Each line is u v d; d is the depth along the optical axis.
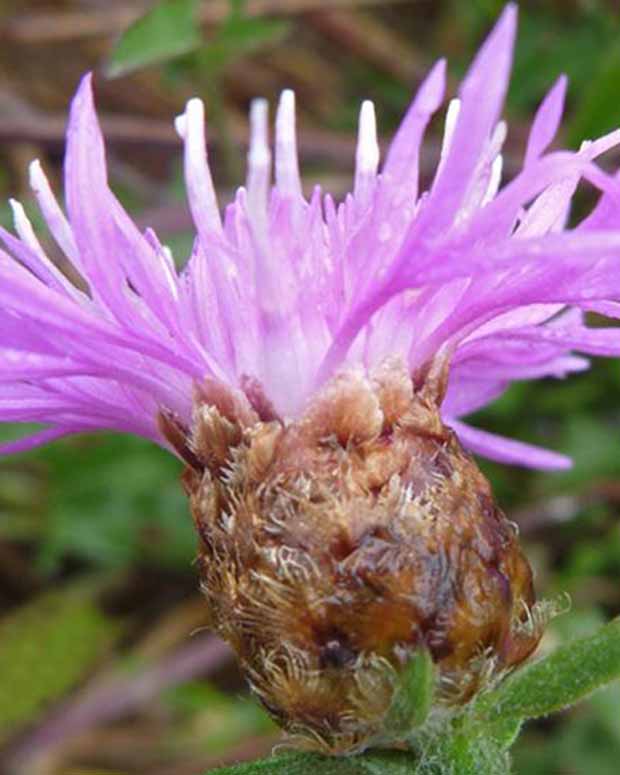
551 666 0.09
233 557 0.09
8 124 0.18
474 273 0.09
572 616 0.16
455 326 0.10
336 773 0.09
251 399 0.10
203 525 0.10
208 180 0.10
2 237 0.10
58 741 0.17
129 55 0.14
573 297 0.09
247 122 0.24
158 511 0.18
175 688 0.18
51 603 0.19
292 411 0.10
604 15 0.19
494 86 0.08
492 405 0.17
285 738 0.10
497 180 0.10
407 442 0.09
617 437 0.18
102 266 0.09
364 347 0.10
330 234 0.10
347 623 0.09
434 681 0.09
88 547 0.18
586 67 0.19
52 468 0.18
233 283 0.10
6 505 0.18
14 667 0.18
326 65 0.24
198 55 0.17
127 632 0.19
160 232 0.16
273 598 0.09
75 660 0.18
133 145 0.18
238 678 0.18
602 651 0.09
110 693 0.18
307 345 0.10
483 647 0.09
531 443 0.18
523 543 0.18
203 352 0.10
